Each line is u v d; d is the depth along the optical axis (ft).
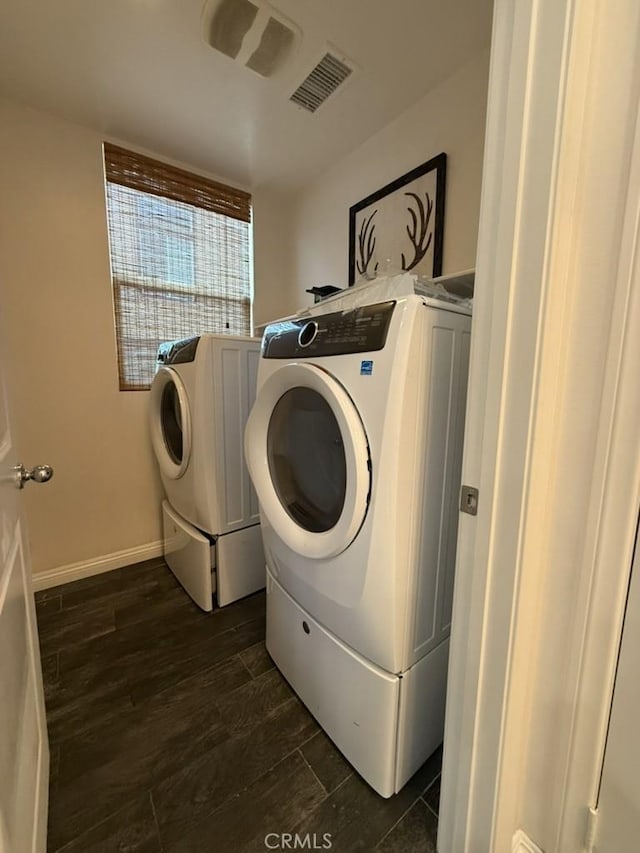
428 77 5.09
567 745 2.34
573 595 2.22
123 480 7.06
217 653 4.88
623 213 1.84
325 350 3.15
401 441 2.67
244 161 7.04
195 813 3.08
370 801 3.18
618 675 2.13
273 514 3.83
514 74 1.93
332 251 7.34
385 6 4.10
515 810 2.59
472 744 2.50
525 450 2.08
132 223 6.75
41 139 5.81
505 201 2.02
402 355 2.63
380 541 2.78
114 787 3.26
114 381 6.82
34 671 3.06
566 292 2.02
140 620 5.55
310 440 3.67
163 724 3.86
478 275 2.21
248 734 3.75
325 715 3.63
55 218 6.02
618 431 1.98
